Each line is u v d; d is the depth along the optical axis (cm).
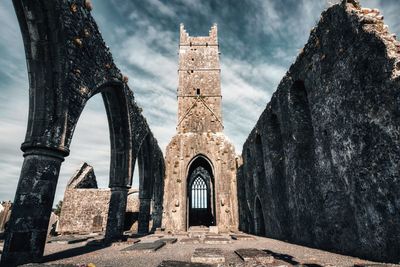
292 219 842
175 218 1702
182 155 1883
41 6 491
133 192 2253
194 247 771
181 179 1814
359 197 501
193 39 2409
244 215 1616
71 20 564
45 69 514
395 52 430
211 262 492
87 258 556
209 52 2350
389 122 425
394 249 412
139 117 1129
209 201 2645
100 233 1639
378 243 448
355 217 513
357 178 507
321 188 651
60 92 525
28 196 463
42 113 504
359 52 500
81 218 1962
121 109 954
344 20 548
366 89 481
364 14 507
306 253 573
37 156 485
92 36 664
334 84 589
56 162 508
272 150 1073
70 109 554
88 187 2373
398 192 407
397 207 408
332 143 600
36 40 507
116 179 971
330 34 605
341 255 530
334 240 596
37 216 461
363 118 489
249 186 1500
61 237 1148
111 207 946
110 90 880
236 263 455
